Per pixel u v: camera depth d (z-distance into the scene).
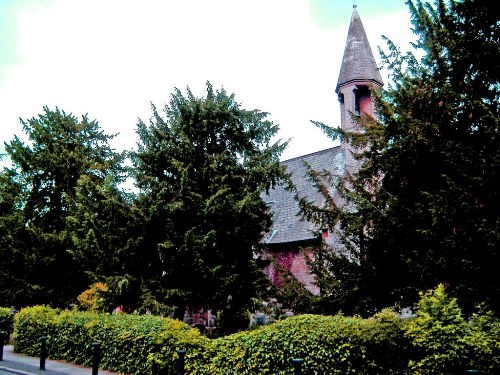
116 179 21.80
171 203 14.57
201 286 14.73
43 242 20.12
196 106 15.89
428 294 8.53
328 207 13.04
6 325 18.12
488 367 6.59
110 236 14.31
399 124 10.70
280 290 12.87
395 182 11.53
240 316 15.17
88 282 20.55
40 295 20.27
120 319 12.46
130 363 11.40
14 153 21.39
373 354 7.66
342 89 26.17
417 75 11.51
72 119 23.33
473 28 10.58
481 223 8.57
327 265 12.50
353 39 26.83
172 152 15.48
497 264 8.63
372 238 11.61
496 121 8.87
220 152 16.02
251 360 8.86
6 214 21.50
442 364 6.92
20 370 11.74
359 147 12.67
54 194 21.39
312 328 8.37
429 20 10.74
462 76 10.57
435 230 9.75
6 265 20.59
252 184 15.84
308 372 8.05
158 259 14.77
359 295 11.34
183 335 10.55
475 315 7.40
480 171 9.17
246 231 15.34
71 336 13.44
